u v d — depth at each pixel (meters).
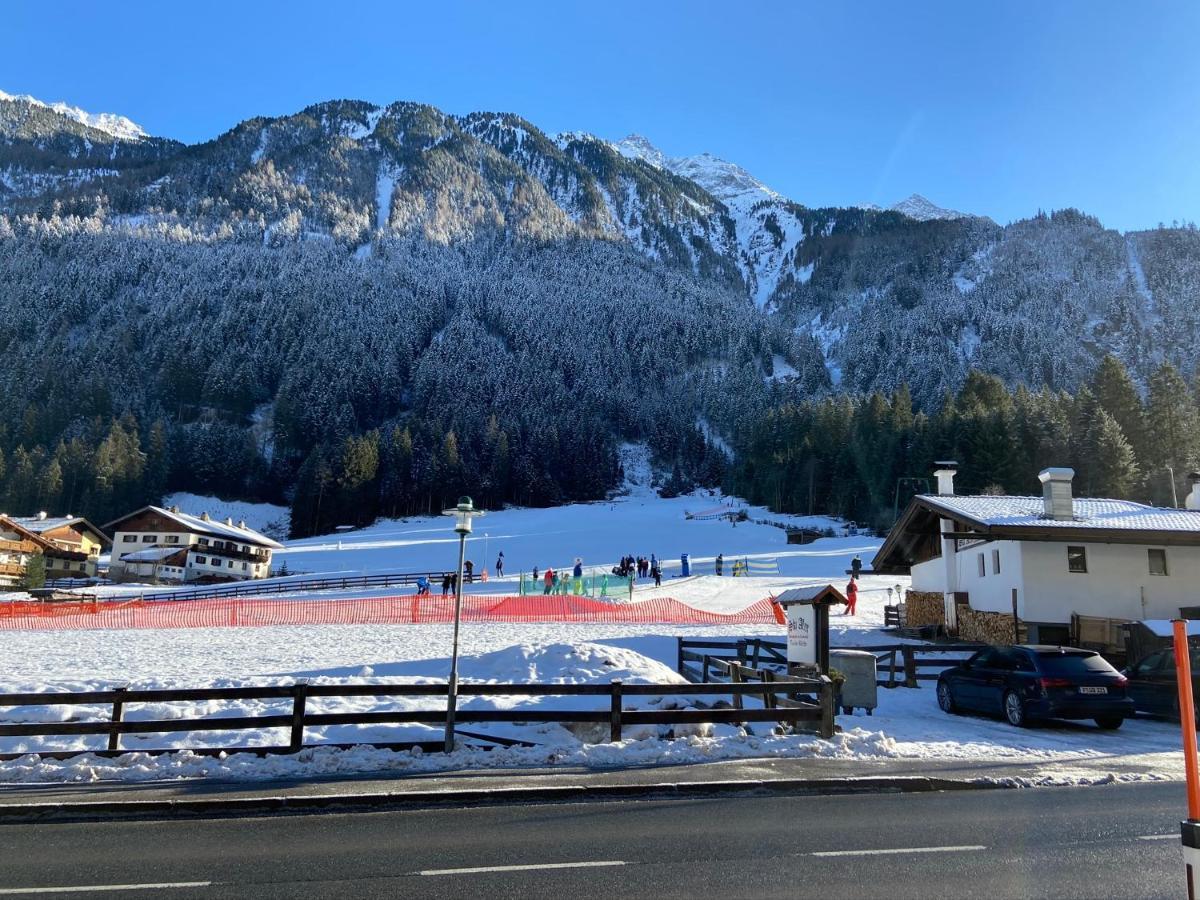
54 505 117.25
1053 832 7.30
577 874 6.15
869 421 118.25
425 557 78.88
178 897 5.69
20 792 8.65
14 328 185.75
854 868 6.27
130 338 187.00
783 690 11.69
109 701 10.28
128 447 129.25
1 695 10.18
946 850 6.76
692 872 6.19
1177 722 14.96
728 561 65.50
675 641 24.62
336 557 88.38
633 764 10.07
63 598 50.12
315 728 12.04
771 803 8.57
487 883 5.95
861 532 94.25
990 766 10.24
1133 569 23.77
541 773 9.54
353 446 129.25
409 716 10.54
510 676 15.26
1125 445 81.69
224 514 135.88
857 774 9.52
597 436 164.62
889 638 27.94
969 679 15.08
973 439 92.44
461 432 150.12
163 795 8.48
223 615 36.69
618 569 58.38
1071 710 13.30
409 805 8.46
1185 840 3.68
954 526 27.97
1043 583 23.53
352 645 23.98
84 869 6.37
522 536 89.94
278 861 6.55
